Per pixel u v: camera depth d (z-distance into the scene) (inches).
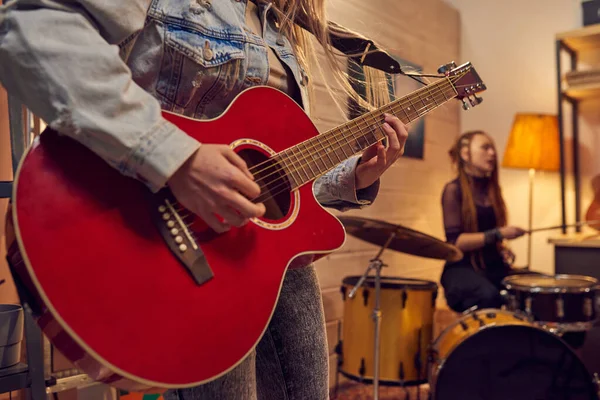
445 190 138.5
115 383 25.8
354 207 45.5
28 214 25.2
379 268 94.1
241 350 28.5
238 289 29.7
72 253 25.5
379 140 40.9
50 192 26.1
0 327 50.8
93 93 26.2
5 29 26.6
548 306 105.2
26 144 56.3
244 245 31.2
